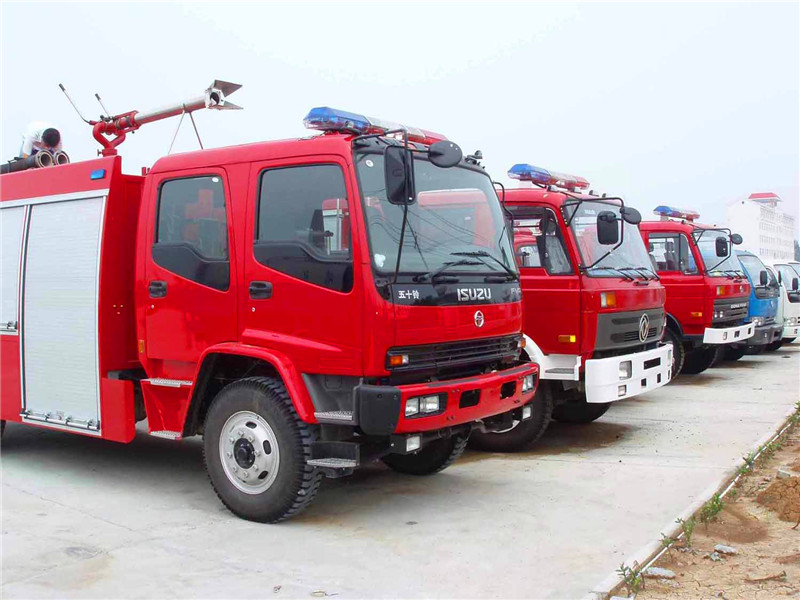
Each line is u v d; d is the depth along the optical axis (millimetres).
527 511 5758
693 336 11898
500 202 6590
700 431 8508
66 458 7594
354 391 5020
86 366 6625
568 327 7547
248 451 5504
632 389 7746
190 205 5961
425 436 5469
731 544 4980
